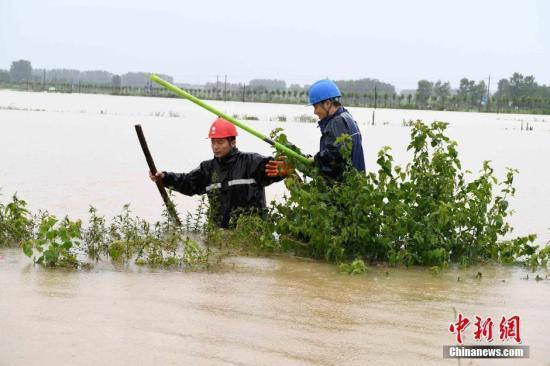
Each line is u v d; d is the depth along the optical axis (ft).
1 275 21.33
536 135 91.09
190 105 134.51
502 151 68.49
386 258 25.21
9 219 26.55
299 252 25.89
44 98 140.67
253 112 118.11
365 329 17.63
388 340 16.94
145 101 145.28
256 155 29.04
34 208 32.78
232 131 29.01
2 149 53.57
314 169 26.27
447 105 176.96
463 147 71.67
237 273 22.72
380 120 110.42
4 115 88.94
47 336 16.31
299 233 25.94
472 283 22.81
